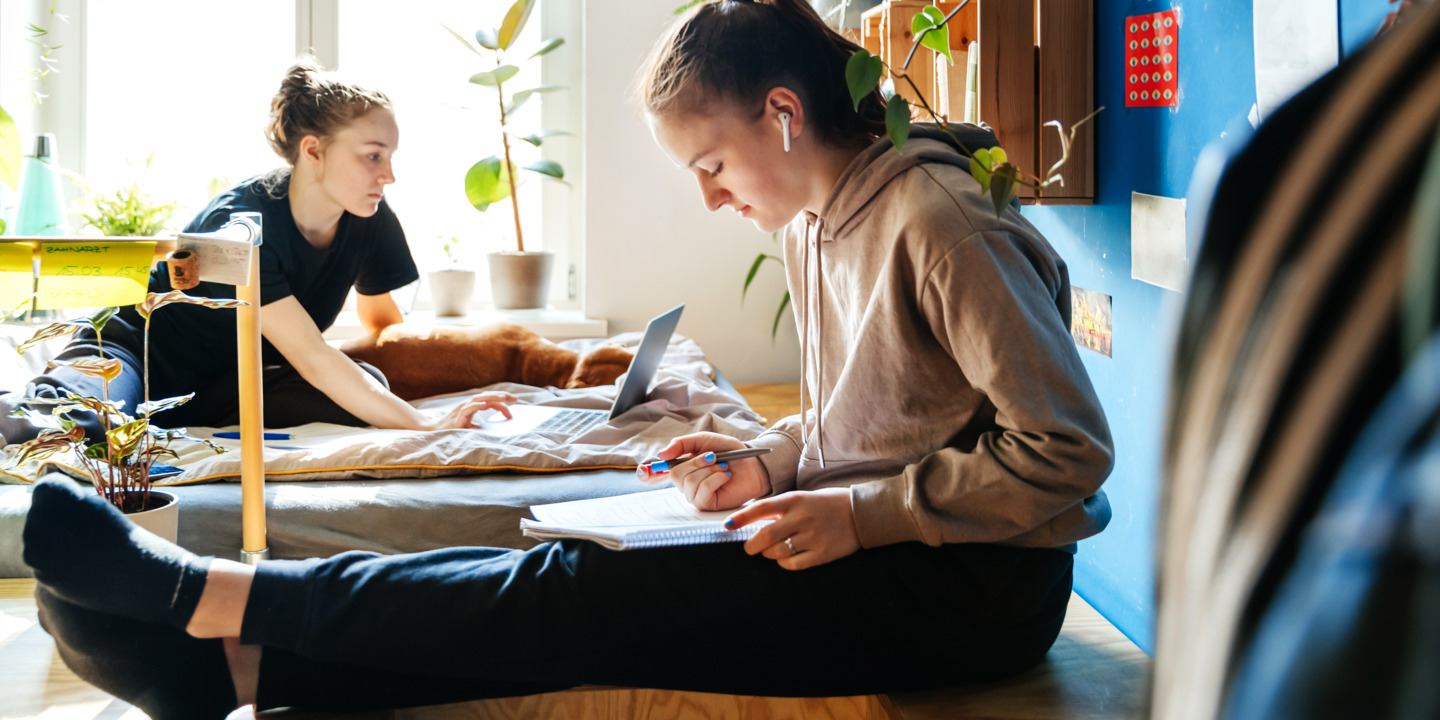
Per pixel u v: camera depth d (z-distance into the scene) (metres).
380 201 2.19
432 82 3.05
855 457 1.12
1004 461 0.93
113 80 2.91
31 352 2.04
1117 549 1.35
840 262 1.11
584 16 2.92
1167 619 0.20
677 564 0.98
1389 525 0.15
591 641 0.97
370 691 0.99
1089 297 1.42
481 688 1.02
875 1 2.12
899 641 1.00
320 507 1.40
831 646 1.00
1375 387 0.16
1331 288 0.17
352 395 1.82
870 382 1.06
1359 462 0.16
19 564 1.36
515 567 0.98
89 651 0.93
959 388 1.03
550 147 3.14
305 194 1.93
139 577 0.91
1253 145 0.20
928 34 1.25
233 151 2.99
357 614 0.95
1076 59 1.36
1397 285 0.16
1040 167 1.37
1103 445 0.92
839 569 0.98
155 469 1.39
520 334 2.27
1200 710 0.18
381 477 1.51
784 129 1.03
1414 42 0.17
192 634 0.93
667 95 1.03
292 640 0.94
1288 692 0.16
